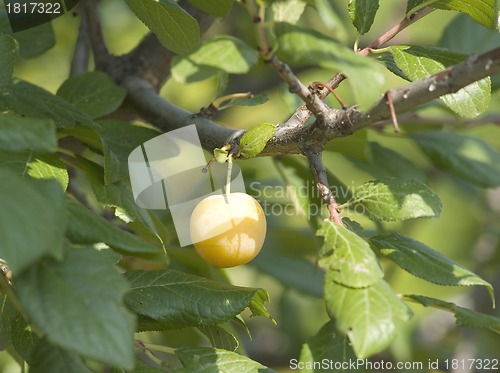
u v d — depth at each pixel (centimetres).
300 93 60
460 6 65
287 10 68
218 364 63
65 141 75
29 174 61
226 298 65
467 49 83
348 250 58
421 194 62
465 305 102
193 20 64
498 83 82
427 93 58
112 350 54
